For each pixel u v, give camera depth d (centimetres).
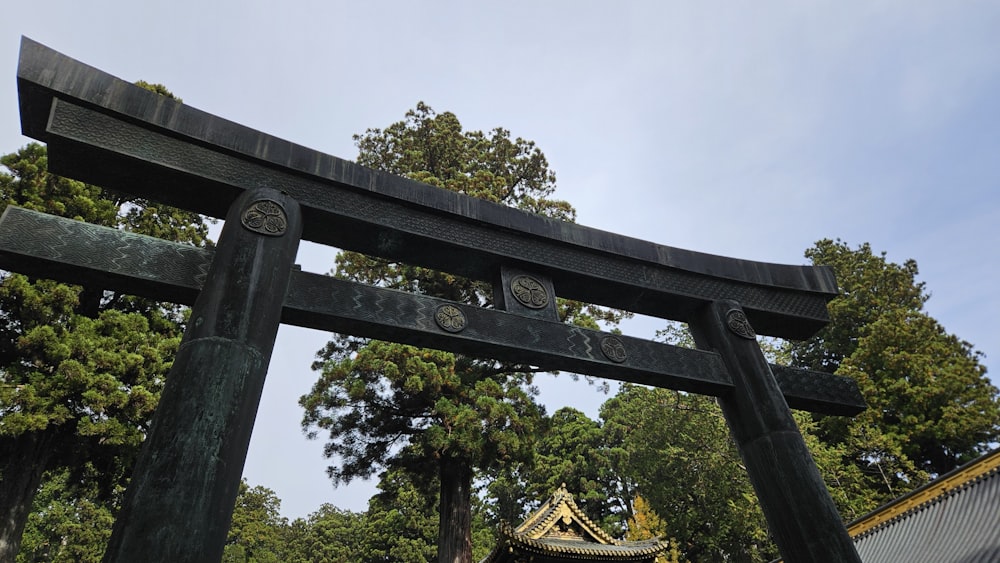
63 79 466
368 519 4391
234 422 384
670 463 3259
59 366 1484
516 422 1814
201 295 437
